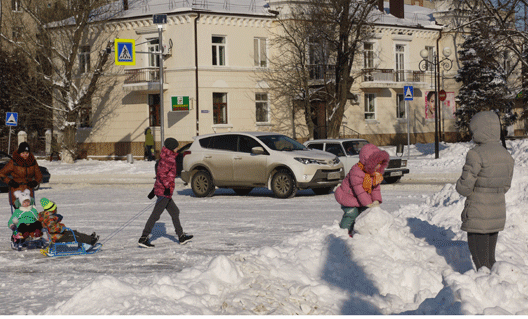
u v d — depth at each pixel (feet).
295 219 40.14
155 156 116.37
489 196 19.85
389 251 21.65
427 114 144.25
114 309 16.61
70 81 116.88
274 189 54.24
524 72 128.26
